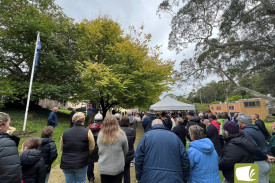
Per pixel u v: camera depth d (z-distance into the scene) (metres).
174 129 4.39
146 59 11.98
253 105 30.78
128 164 2.83
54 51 13.52
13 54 14.15
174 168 1.70
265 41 8.41
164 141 1.81
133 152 2.86
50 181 3.39
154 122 2.11
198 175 1.87
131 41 12.04
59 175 3.71
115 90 9.89
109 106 14.29
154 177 1.66
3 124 1.52
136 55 10.64
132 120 5.04
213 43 11.70
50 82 14.69
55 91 12.16
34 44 12.79
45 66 13.45
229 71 11.50
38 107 16.19
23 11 12.80
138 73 10.64
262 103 28.91
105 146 2.16
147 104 13.66
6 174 1.33
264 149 2.46
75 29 14.41
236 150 1.91
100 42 13.06
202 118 5.77
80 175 2.28
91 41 12.48
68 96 12.77
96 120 3.32
